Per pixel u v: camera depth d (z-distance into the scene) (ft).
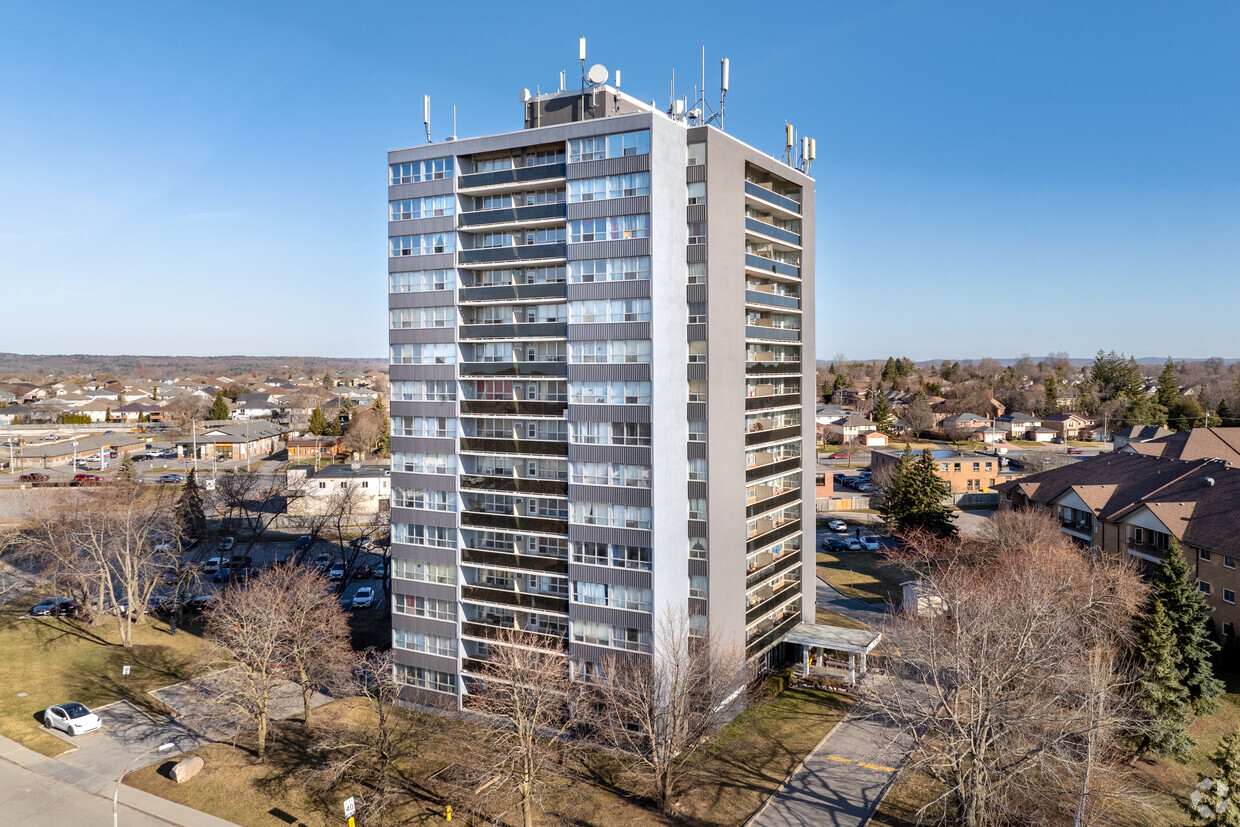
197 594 244.01
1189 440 288.92
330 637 173.06
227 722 160.35
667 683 138.00
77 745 152.05
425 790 134.31
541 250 152.15
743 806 127.34
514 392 158.92
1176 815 120.67
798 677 178.19
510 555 156.76
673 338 147.84
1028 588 144.66
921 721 118.93
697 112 170.09
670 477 147.23
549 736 149.38
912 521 273.33
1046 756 118.62
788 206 185.37
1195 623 147.33
